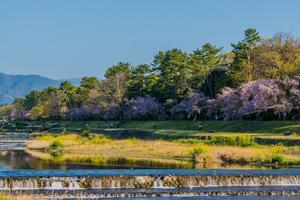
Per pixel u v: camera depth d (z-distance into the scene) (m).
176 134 151.50
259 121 151.38
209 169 80.50
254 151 100.06
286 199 61.75
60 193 63.00
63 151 120.25
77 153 115.62
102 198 61.06
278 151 101.25
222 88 179.88
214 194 63.88
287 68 154.25
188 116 190.62
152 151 112.38
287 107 145.25
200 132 155.50
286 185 70.19
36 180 66.38
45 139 155.38
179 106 195.88
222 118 178.38
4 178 65.69
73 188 66.62
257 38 182.75
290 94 148.75
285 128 137.88
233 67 180.00
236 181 69.62
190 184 68.88
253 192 64.38
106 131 191.50
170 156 105.81
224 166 89.62
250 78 168.25
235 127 155.25
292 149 104.44
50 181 66.62
